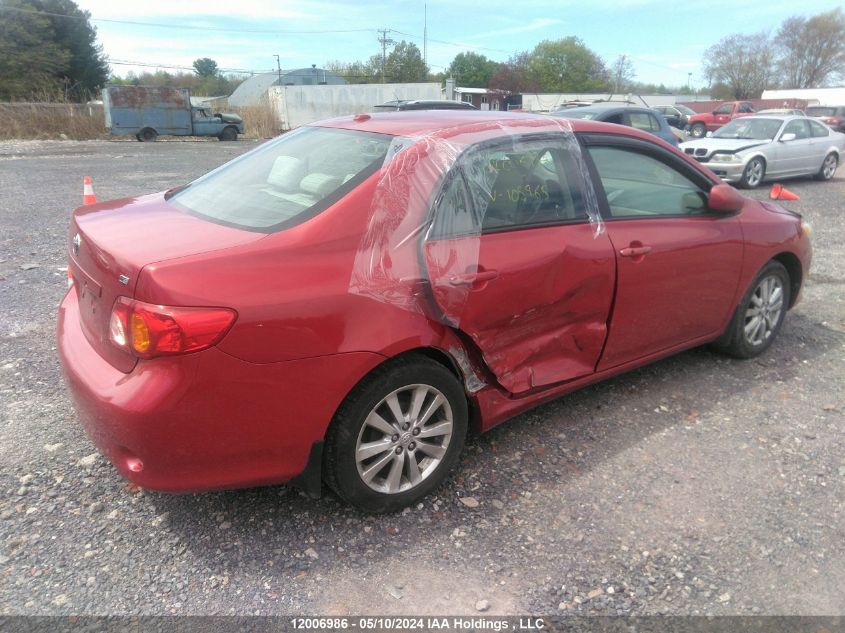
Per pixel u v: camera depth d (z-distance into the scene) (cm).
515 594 242
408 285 263
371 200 262
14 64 3903
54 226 816
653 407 385
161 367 221
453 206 281
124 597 233
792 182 1478
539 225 307
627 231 341
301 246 244
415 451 284
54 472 300
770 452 340
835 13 7069
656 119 1283
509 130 311
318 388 244
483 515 285
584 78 7675
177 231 257
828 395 405
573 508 291
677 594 244
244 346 226
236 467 241
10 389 376
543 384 323
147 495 288
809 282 647
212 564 251
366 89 3647
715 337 423
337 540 266
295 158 314
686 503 296
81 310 271
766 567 258
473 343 289
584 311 328
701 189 392
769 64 7300
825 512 292
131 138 2922
